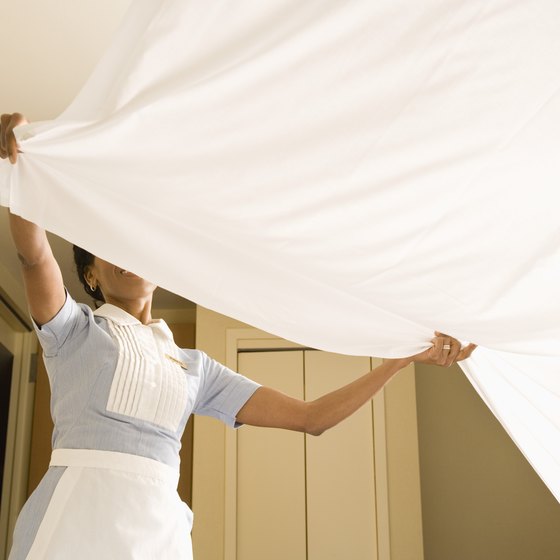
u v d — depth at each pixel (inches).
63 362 63.5
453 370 175.2
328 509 154.6
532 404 69.7
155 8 45.4
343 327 62.4
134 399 62.4
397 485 155.0
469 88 49.4
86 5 111.3
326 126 48.7
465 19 48.7
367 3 47.1
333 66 47.6
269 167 48.8
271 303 58.9
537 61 49.3
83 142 46.4
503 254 54.2
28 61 122.6
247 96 47.0
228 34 45.9
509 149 51.1
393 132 49.5
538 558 163.8
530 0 48.5
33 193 50.7
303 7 46.4
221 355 163.9
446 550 165.0
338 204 50.6
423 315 57.7
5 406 181.5
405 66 48.6
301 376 162.6
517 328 57.8
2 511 175.5
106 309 68.3
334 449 157.6
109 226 52.3
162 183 48.4
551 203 52.6
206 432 159.5
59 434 62.3
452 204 52.2
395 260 53.8
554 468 73.1
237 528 154.4
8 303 176.6
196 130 47.1
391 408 159.0
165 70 45.8
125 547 56.6
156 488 60.2
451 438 171.3
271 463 157.6
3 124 48.7
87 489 58.3
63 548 55.6
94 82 46.9
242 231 51.3
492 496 167.8
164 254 54.0
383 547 151.9
